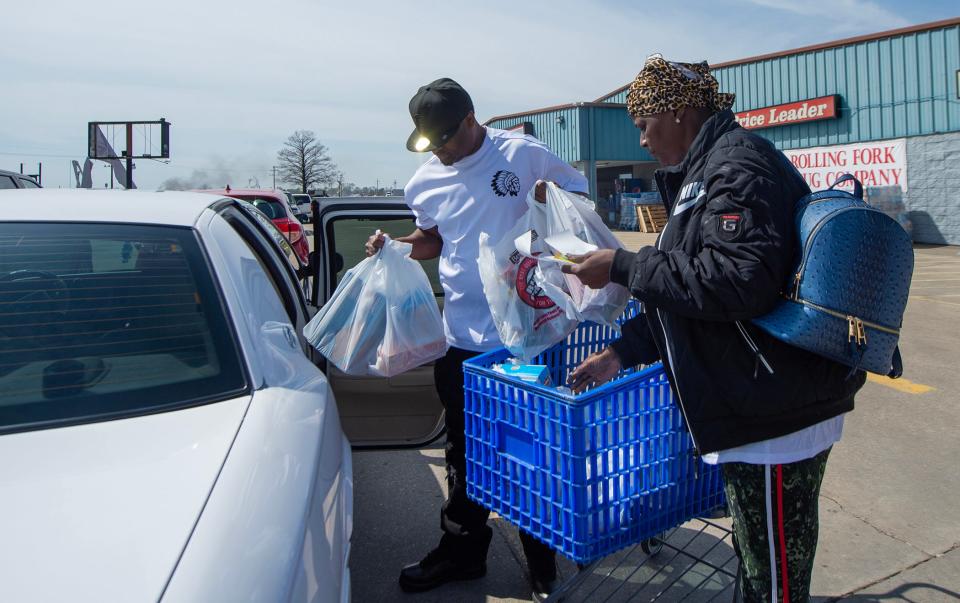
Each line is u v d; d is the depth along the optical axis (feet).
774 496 5.95
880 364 5.45
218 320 6.26
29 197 7.35
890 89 59.21
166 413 5.41
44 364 5.67
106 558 3.84
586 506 6.72
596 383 7.37
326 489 5.46
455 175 9.00
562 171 9.27
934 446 14.62
